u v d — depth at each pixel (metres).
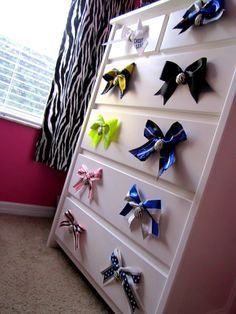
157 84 1.07
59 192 1.97
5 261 1.25
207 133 0.86
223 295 1.17
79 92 1.75
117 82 1.25
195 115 0.92
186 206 0.87
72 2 1.70
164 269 0.91
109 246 1.13
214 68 0.88
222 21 0.89
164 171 0.94
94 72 1.78
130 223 1.02
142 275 0.96
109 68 1.38
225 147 0.84
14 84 1.71
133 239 1.02
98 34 1.76
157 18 1.16
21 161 1.78
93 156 1.35
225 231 1.00
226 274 1.13
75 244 1.31
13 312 0.97
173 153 0.93
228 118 0.81
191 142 0.89
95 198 1.25
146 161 1.04
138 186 1.04
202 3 0.95
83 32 1.70
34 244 1.49
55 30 1.80
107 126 1.25
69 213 1.39
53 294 1.13
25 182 1.83
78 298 1.16
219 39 0.89
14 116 1.71
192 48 0.99
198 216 0.85
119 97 1.25
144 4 1.40
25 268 1.25
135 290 0.96
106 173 1.22
